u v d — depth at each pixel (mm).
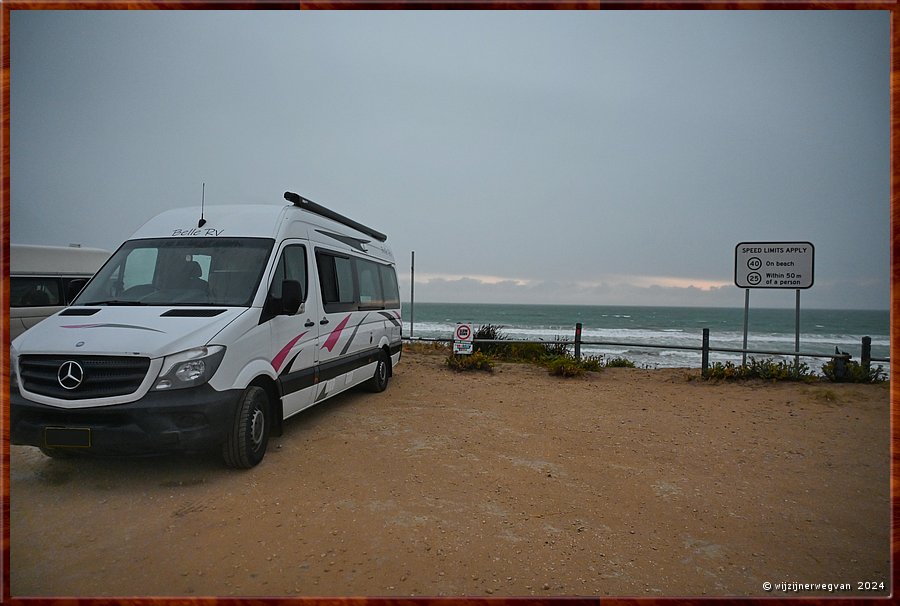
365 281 8781
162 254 6152
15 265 11000
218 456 5805
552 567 3812
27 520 4363
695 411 8258
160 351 4738
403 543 4086
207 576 3631
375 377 9195
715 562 3945
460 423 7387
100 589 3477
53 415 4691
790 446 6574
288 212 6711
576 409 8320
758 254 11289
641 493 5117
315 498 4824
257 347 5512
